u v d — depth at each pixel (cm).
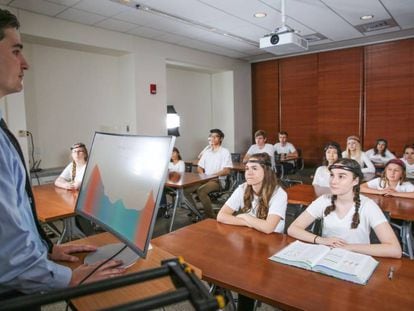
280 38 373
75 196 287
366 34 548
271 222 181
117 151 123
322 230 183
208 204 413
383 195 278
